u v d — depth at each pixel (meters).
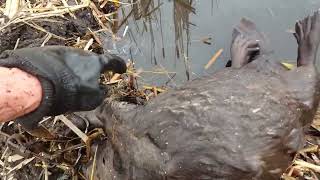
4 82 0.46
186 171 0.55
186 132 0.56
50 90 0.49
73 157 0.69
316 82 0.61
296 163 0.67
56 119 0.69
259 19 0.73
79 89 0.52
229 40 0.73
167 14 0.76
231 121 0.55
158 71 0.73
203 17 0.74
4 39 0.75
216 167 0.54
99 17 0.79
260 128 0.55
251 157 0.54
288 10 0.73
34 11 0.78
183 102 0.58
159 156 0.56
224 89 0.58
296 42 0.71
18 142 0.70
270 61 0.67
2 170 0.70
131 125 0.60
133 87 0.73
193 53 0.73
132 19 0.78
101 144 0.66
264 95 0.58
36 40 0.76
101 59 0.54
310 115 0.61
